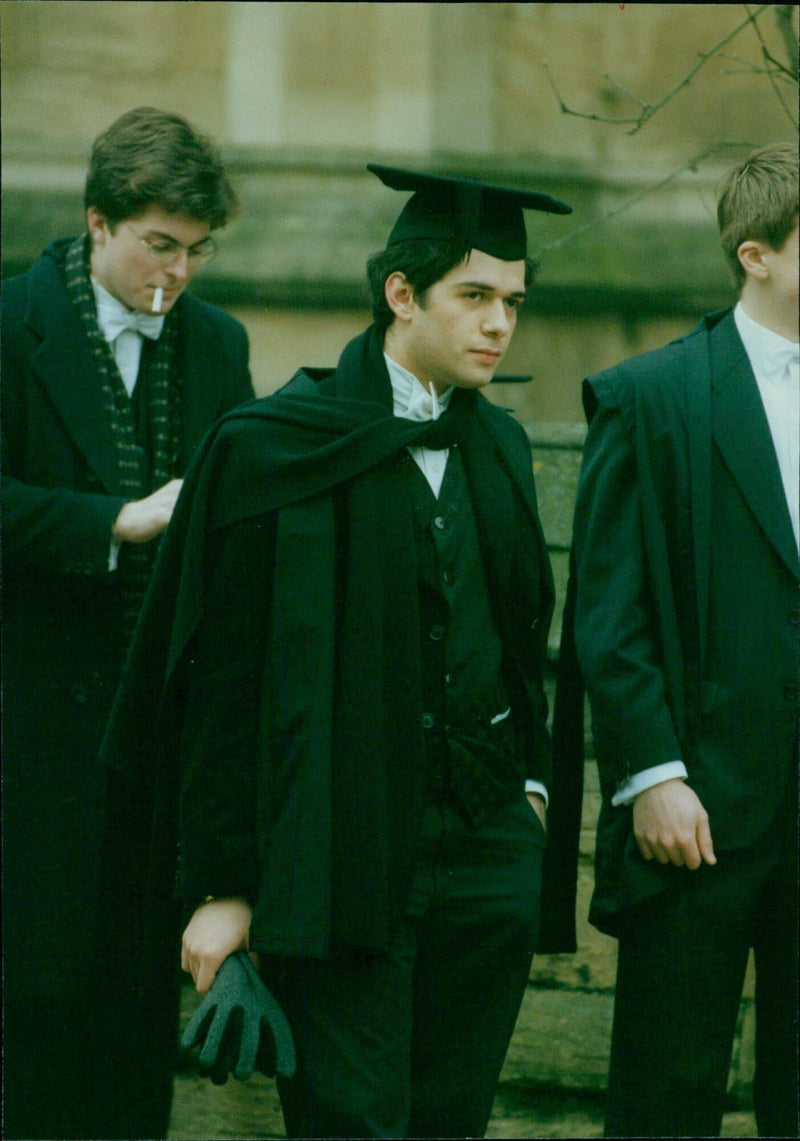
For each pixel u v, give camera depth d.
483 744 3.27
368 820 3.09
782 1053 3.56
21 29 11.72
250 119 12.20
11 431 3.92
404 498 3.21
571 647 3.78
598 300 11.83
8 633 3.91
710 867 3.44
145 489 3.98
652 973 3.48
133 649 3.37
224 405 4.12
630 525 3.48
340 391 3.29
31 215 11.48
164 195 3.80
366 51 12.29
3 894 3.88
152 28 12.02
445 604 3.23
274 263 11.69
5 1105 4.03
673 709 3.42
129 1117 4.05
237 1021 3.02
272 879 3.04
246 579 3.14
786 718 3.42
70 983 3.87
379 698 3.12
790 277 3.48
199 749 3.13
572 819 3.86
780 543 3.42
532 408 11.83
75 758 3.90
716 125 12.26
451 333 3.19
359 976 3.12
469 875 3.25
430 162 12.30
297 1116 3.12
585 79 12.34
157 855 3.33
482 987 3.32
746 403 3.49
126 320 3.98
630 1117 3.53
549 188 12.20
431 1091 3.33
